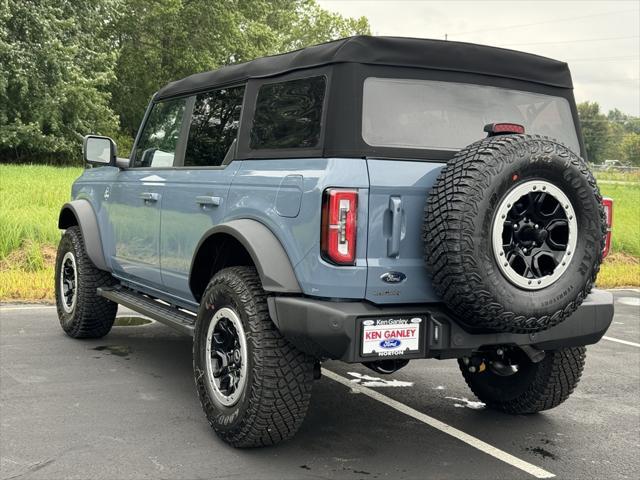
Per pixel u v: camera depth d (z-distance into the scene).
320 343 3.43
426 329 3.55
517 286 3.36
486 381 4.86
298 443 4.08
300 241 3.57
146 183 5.23
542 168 3.35
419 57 3.81
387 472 3.70
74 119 35.47
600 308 4.00
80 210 6.18
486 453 4.04
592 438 4.35
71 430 4.12
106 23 38.59
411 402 4.98
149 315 5.03
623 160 140.62
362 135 3.58
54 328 6.88
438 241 3.32
